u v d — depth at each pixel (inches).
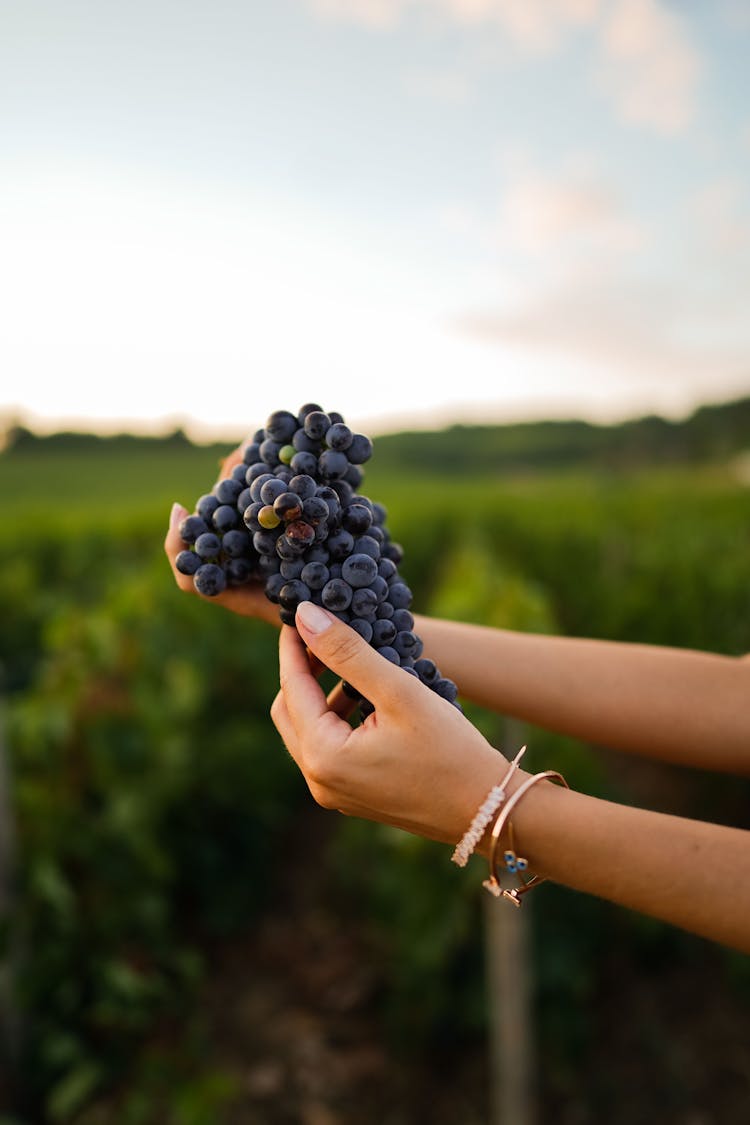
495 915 116.4
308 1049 138.5
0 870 119.6
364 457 46.0
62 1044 120.3
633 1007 146.2
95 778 139.5
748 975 146.4
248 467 49.1
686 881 39.6
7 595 304.8
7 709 150.0
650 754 56.7
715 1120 124.8
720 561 311.9
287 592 44.2
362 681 42.0
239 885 171.5
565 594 426.9
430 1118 126.0
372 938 161.3
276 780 208.7
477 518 631.8
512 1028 116.6
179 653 188.7
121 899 131.3
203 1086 107.1
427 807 42.6
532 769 141.3
